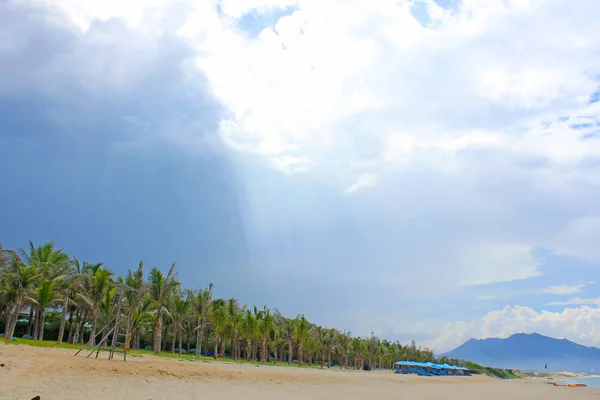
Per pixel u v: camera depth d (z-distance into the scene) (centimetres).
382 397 3091
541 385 8638
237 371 3456
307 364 8912
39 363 2188
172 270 5212
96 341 6284
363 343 11281
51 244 5562
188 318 6719
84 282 5050
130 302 4119
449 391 4553
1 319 5603
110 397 1817
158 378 2441
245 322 6662
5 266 4444
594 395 5600
